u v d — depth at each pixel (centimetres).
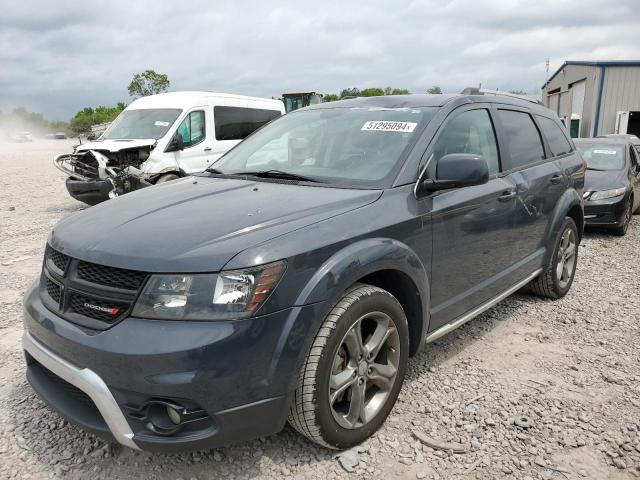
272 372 228
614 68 2373
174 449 220
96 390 223
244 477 253
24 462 265
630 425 293
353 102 396
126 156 941
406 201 296
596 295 514
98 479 253
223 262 222
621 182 829
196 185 338
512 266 403
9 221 923
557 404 314
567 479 252
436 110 347
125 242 241
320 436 252
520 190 395
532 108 471
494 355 379
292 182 321
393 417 301
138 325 220
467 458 267
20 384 342
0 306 483
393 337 284
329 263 246
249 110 1126
